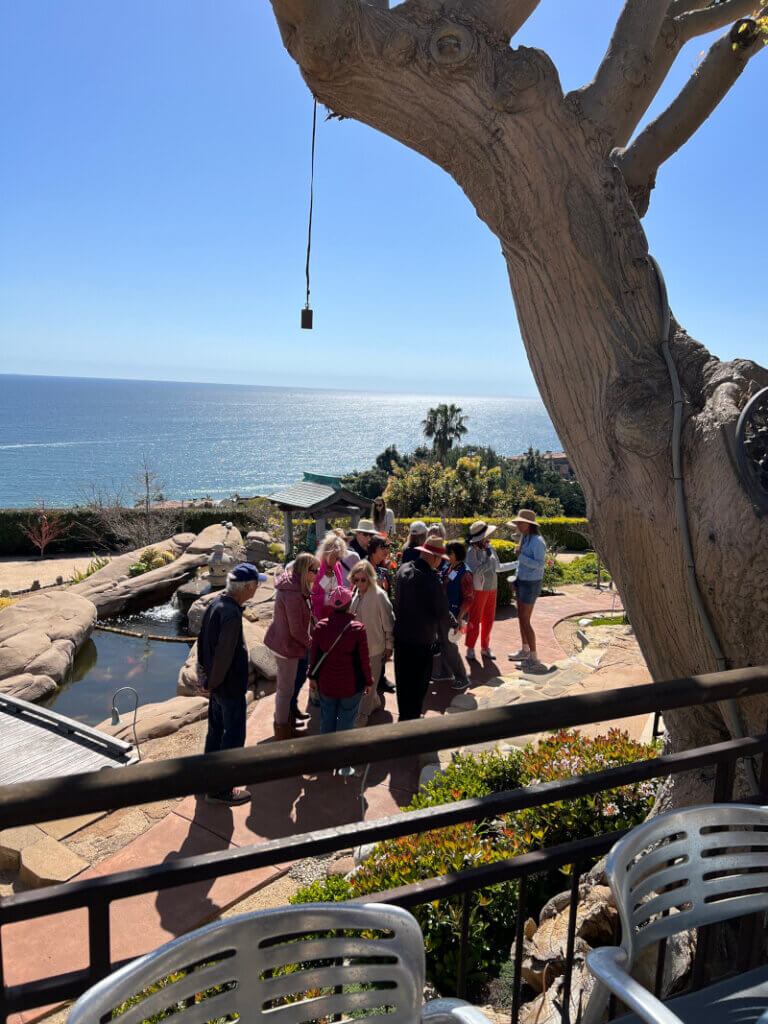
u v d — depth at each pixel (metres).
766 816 1.54
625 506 3.08
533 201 3.16
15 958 3.45
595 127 3.23
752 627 2.66
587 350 3.22
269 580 12.91
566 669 7.82
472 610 8.20
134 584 13.27
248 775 1.25
